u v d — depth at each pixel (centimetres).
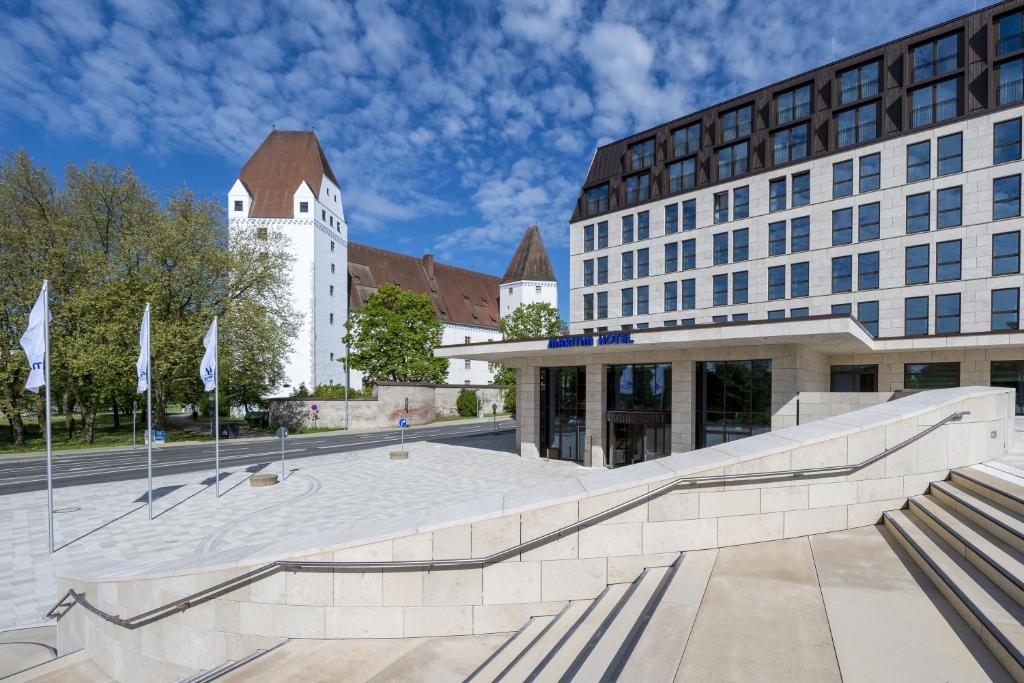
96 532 1475
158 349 3381
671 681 375
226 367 3838
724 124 3919
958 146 2897
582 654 429
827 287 3306
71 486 2122
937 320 2920
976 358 2627
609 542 620
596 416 2420
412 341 5853
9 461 2923
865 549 611
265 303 4338
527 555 612
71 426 4106
